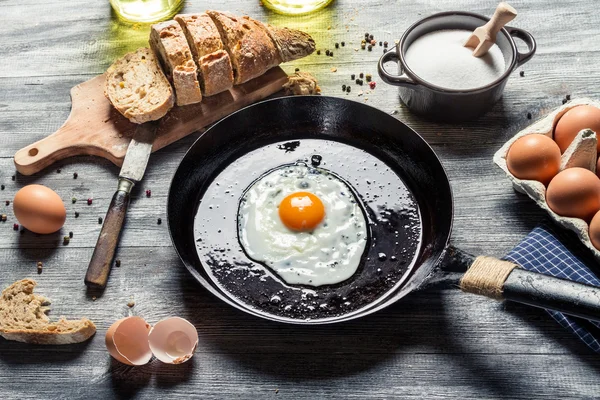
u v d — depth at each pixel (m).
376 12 1.07
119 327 0.80
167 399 0.82
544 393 0.81
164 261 0.89
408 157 0.92
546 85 1.00
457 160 0.95
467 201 0.92
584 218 0.84
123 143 0.95
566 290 0.75
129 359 0.81
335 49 1.04
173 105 0.96
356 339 0.84
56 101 1.01
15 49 1.05
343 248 0.87
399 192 0.90
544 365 0.82
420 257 0.86
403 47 0.95
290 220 0.87
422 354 0.83
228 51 0.96
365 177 0.92
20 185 0.95
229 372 0.83
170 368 0.83
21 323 0.84
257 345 0.84
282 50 0.96
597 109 0.87
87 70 1.03
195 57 0.96
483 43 0.93
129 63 0.97
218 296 0.81
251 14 1.07
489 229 0.91
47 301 0.87
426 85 0.92
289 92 1.00
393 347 0.83
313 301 0.84
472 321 0.85
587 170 0.84
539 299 0.76
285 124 0.95
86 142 0.95
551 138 0.90
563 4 1.06
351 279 0.85
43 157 0.94
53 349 0.85
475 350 0.83
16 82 1.03
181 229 0.88
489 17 1.03
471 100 0.94
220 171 0.92
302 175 0.92
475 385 0.82
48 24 1.08
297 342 0.84
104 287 0.88
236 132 0.94
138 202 0.93
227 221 0.89
